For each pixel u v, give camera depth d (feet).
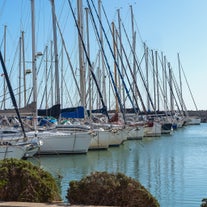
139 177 68.59
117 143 123.13
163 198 51.62
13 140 80.33
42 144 88.99
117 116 140.36
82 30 116.78
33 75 100.01
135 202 27.96
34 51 100.83
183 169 78.38
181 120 286.25
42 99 137.59
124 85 149.18
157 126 177.88
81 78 114.01
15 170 30.30
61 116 107.45
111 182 28.63
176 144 141.69
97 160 92.84
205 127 306.55
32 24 101.30
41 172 31.35
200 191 55.93
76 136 97.96
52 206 27.20
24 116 95.61
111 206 27.45
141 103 180.45
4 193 29.55
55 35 112.88
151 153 109.91
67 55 124.77
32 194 29.45
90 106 125.08
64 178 67.00
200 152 113.19
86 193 28.63
